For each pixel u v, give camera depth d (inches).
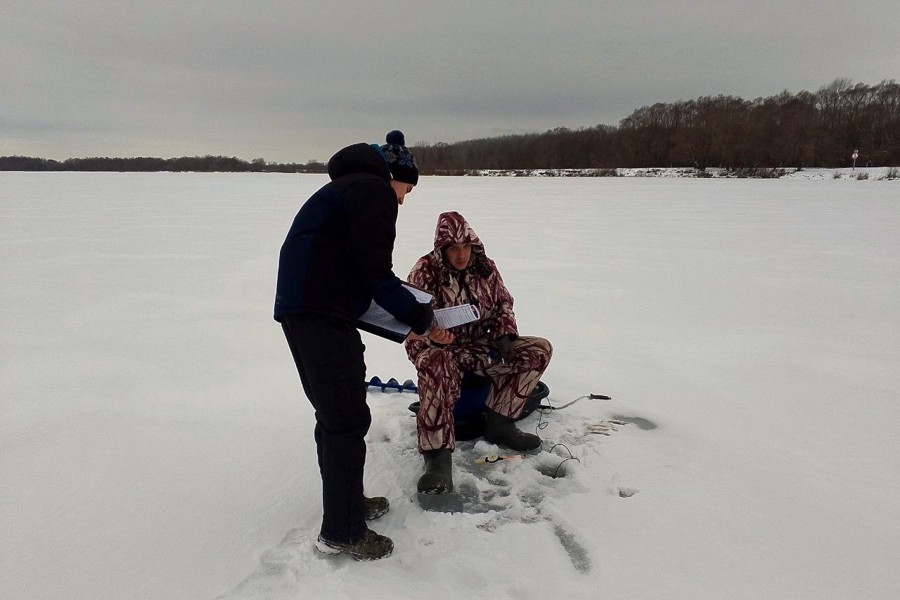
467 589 76.5
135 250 384.2
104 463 110.2
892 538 86.7
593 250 385.4
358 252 75.1
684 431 123.7
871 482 102.7
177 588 76.6
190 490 100.7
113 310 232.2
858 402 138.7
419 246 401.7
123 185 1320.1
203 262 341.7
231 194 1023.0
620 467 107.9
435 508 95.7
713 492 99.4
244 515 93.3
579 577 79.3
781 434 122.0
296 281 76.0
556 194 1024.2
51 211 674.8
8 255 362.6
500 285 118.0
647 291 266.5
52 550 84.2
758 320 216.5
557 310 233.0
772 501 96.7
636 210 695.1
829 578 78.2
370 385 146.8
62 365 167.0
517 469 107.7
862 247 392.5
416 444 117.0
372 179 77.4
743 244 410.0
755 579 78.0
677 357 173.8
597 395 143.1
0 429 125.0
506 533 88.7
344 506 79.9
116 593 75.6
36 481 103.5
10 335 197.3
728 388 148.3
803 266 326.0
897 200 829.2
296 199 902.4
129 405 138.6
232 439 120.6
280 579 78.3
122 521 91.6
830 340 189.8
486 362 115.0
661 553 83.5
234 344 188.4
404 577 78.5
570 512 94.0
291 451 115.2
